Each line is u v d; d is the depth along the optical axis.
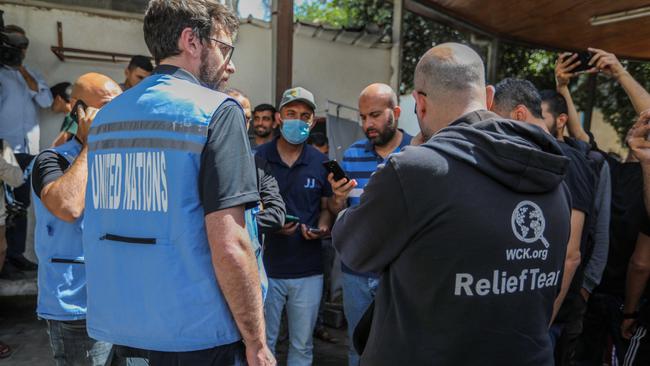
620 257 2.50
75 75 4.67
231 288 1.33
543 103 2.34
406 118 6.58
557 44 6.86
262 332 1.42
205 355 1.39
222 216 1.32
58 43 4.55
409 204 1.17
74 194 1.82
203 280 1.35
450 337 1.16
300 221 2.92
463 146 1.19
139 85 1.48
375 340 1.30
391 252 1.23
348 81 5.87
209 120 1.34
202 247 1.35
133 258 1.38
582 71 2.60
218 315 1.37
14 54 4.18
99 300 1.46
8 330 3.93
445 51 1.35
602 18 5.32
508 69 7.69
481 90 1.34
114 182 1.43
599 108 9.21
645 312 2.28
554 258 1.26
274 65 4.30
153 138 1.36
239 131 1.40
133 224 1.38
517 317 1.19
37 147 4.50
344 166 2.97
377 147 2.89
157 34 1.46
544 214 1.23
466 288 1.15
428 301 1.17
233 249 1.32
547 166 1.20
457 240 1.14
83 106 1.96
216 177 1.32
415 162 1.17
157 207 1.35
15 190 4.41
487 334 1.16
